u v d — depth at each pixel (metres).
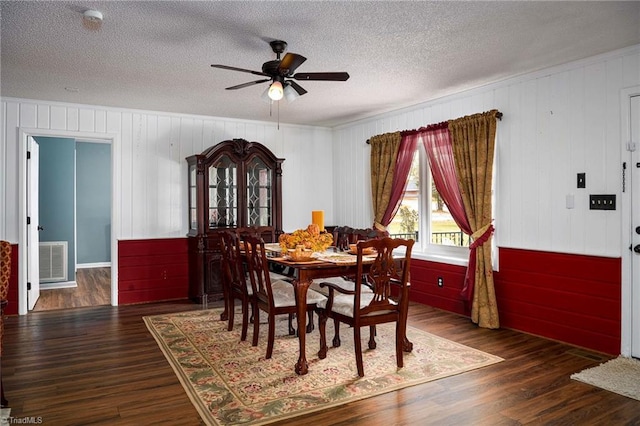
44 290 6.39
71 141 6.88
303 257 3.21
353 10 2.72
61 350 3.62
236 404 2.62
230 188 5.62
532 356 3.44
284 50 3.25
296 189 6.57
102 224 8.81
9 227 4.84
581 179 3.64
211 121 5.97
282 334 4.00
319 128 6.75
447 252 5.06
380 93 4.70
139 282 5.49
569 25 2.96
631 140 3.35
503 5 2.67
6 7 2.64
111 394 2.77
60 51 3.39
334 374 3.06
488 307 4.25
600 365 3.23
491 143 4.21
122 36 3.10
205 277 5.44
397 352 3.18
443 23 2.92
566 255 3.74
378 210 5.65
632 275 3.36
